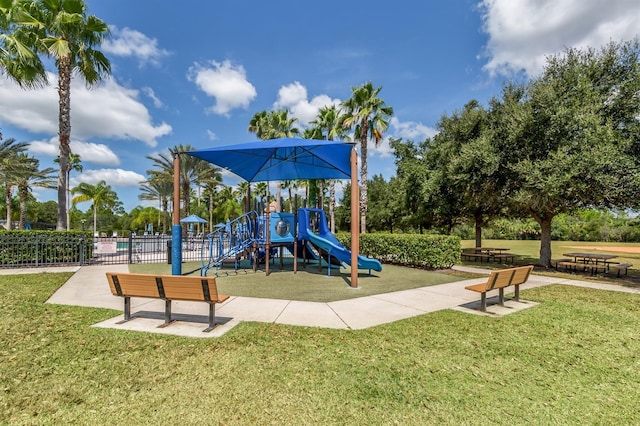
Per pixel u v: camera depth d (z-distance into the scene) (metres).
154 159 29.80
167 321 4.64
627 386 3.07
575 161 9.70
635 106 10.55
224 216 51.81
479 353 3.79
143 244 17.00
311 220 11.77
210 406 2.59
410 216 20.39
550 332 4.61
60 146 12.83
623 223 33.97
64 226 12.87
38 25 11.83
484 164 11.86
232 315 5.18
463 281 8.94
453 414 2.54
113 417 2.43
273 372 3.19
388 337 4.23
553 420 2.49
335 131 23.33
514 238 39.25
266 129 25.58
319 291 7.32
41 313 5.12
